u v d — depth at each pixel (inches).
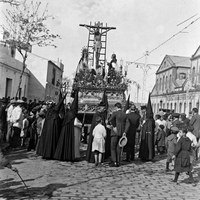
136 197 243.9
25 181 282.7
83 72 635.5
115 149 391.5
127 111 523.5
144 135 443.2
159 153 538.9
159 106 2038.6
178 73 1839.3
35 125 475.8
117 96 621.3
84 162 411.2
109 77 630.5
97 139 386.9
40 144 419.8
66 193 246.4
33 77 1419.8
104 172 346.0
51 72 1515.7
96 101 612.7
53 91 1598.2
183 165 302.8
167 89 1886.1
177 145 305.4
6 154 430.3
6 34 658.8
